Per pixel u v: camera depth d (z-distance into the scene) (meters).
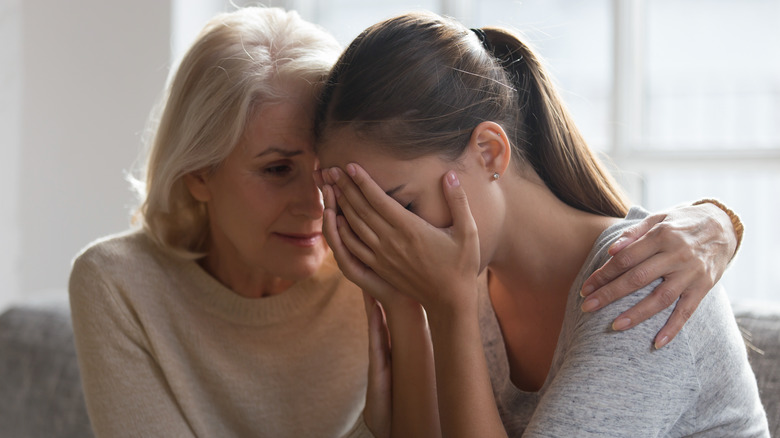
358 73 0.96
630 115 2.62
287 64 1.10
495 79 1.01
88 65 2.93
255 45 1.13
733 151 2.49
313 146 1.11
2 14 2.96
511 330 1.15
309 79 1.10
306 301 1.28
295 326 1.28
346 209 1.01
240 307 1.26
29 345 1.66
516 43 1.09
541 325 1.09
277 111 1.09
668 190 2.65
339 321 1.32
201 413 1.26
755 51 2.53
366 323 1.34
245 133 1.10
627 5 2.58
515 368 1.15
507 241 1.05
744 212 2.59
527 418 1.12
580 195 1.07
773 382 1.25
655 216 0.97
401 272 1.00
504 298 1.15
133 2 2.86
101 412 1.21
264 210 1.14
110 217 2.93
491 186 0.99
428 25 0.99
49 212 3.00
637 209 1.04
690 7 2.58
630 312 0.87
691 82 2.60
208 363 1.25
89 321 1.22
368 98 0.94
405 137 0.94
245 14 1.18
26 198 3.02
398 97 0.94
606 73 2.66
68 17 2.94
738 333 0.98
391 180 0.96
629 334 0.87
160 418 1.22
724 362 0.92
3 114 2.98
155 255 1.27
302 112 1.10
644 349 0.86
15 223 3.02
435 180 0.96
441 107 0.95
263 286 1.29
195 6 2.89
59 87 2.97
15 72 2.99
